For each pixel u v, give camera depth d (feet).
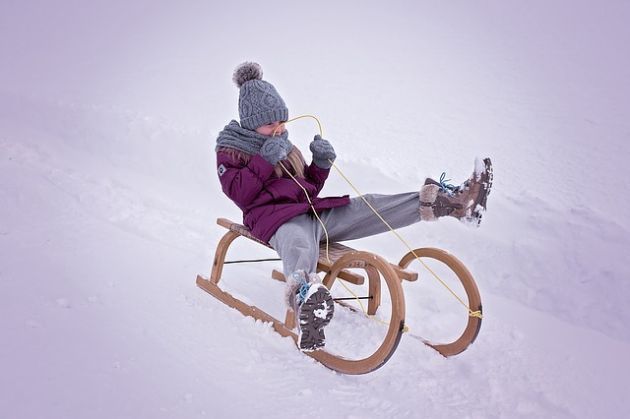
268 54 43.73
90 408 6.33
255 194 8.66
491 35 50.65
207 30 52.01
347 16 58.54
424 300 10.84
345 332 9.12
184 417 6.44
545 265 11.88
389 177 15.99
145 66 37.96
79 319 8.25
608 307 10.78
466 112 29.14
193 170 17.21
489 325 9.78
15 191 13.52
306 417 6.77
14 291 8.84
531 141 24.13
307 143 22.15
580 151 22.71
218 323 8.83
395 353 8.54
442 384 7.86
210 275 10.25
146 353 7.63
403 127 25.85
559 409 7.52
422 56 43.80
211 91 31.48
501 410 7.34
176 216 14.15
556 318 10.71
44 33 47.73
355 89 33.81
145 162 17.70
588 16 55.72
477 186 7.84
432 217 8.43
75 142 18.95
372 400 7.27
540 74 38.32
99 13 56.59
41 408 6.19
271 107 8.96
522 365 8.56
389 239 13.60
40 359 7.09
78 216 12.94
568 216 13.14
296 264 7.93
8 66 34.88
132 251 11.42
